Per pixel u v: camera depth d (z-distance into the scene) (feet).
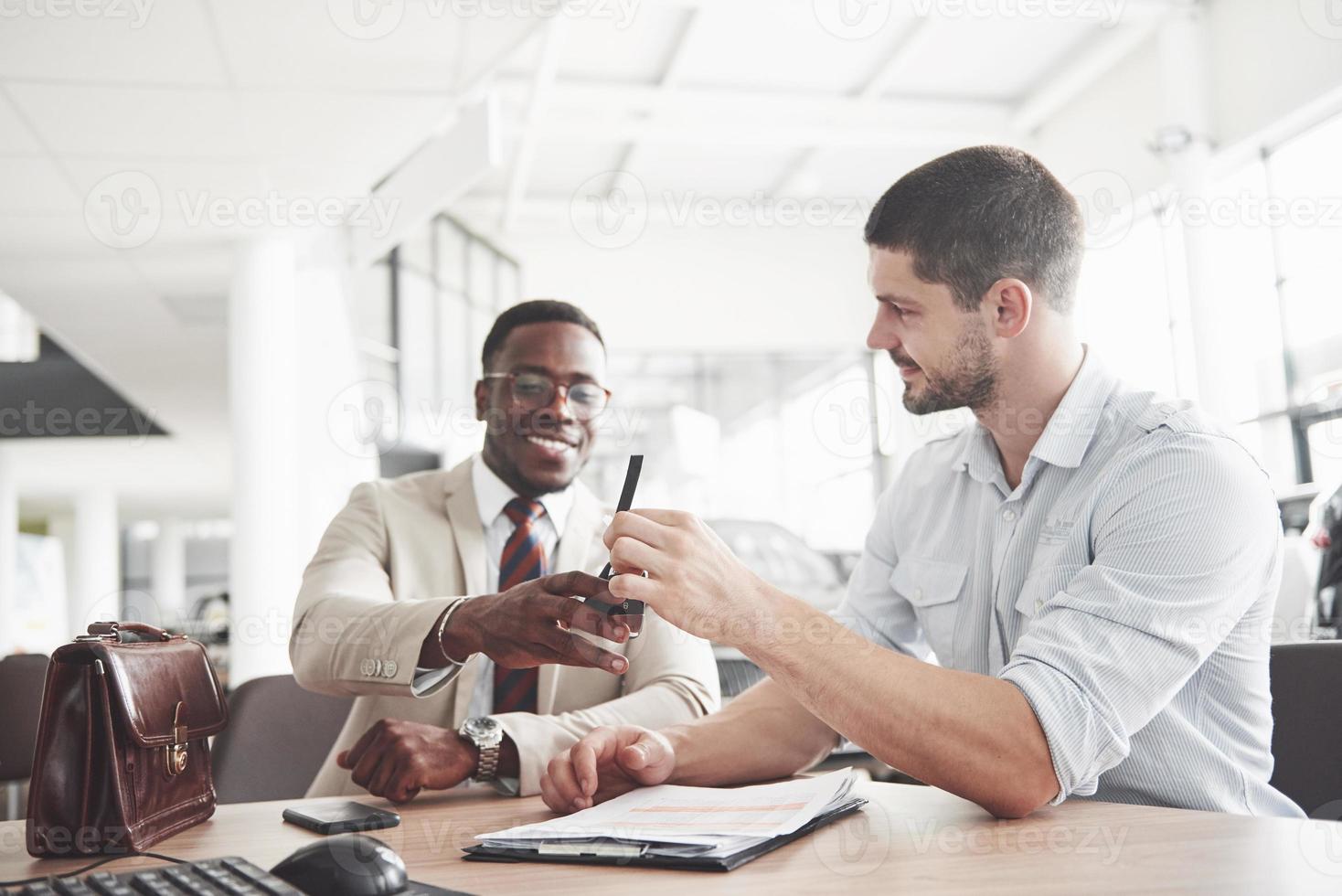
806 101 21.84
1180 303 18.70
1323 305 15.89
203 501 46.96
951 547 4.38
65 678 2.83
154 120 11.69
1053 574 3.70
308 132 12.11
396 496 5.17
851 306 27.48
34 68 10.44
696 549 2.92
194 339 20.94
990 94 22.35
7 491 34.94
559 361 5.09
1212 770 3.47
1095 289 20.33
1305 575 10.54
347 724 4.92
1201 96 17.39
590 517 5.27
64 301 18.13
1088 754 2.92
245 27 9.82
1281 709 3.93
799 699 3.01
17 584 41.57
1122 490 3.53
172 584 53.26
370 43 10.21
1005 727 2.87
